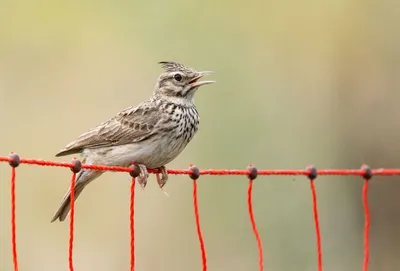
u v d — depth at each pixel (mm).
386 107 16922
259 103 19781
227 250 18672
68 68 21469
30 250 19406
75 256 19484
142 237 19422
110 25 21062
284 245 18250
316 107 19938
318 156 19219
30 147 20844
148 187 19359
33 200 19625
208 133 19172
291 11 20312
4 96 21359
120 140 10602
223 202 18797
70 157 19406
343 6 17875
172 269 19203
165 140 10641
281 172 9289
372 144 16938
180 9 20359
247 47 20234
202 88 19469
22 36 21641
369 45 17250
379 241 16750
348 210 17422
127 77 20906
